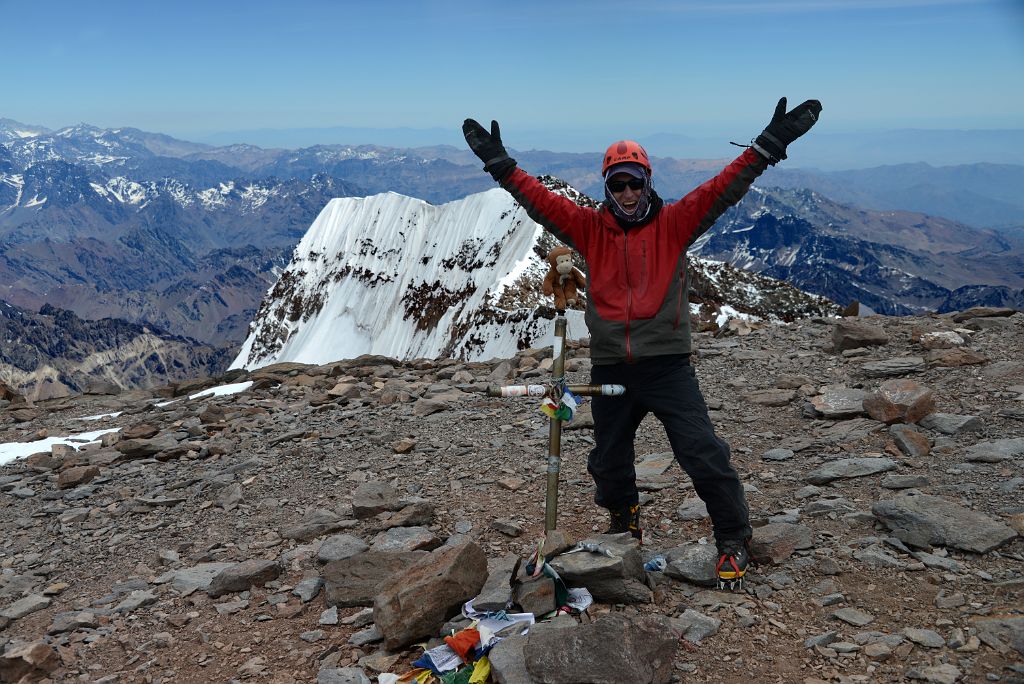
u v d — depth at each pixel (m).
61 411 14.47
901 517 5.02
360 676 4.07
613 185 4.14
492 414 9.41
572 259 4.48
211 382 15.63
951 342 9.23
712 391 9.11
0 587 6.46
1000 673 3.47
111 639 5.18
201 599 5.59
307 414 10.96
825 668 3.72
